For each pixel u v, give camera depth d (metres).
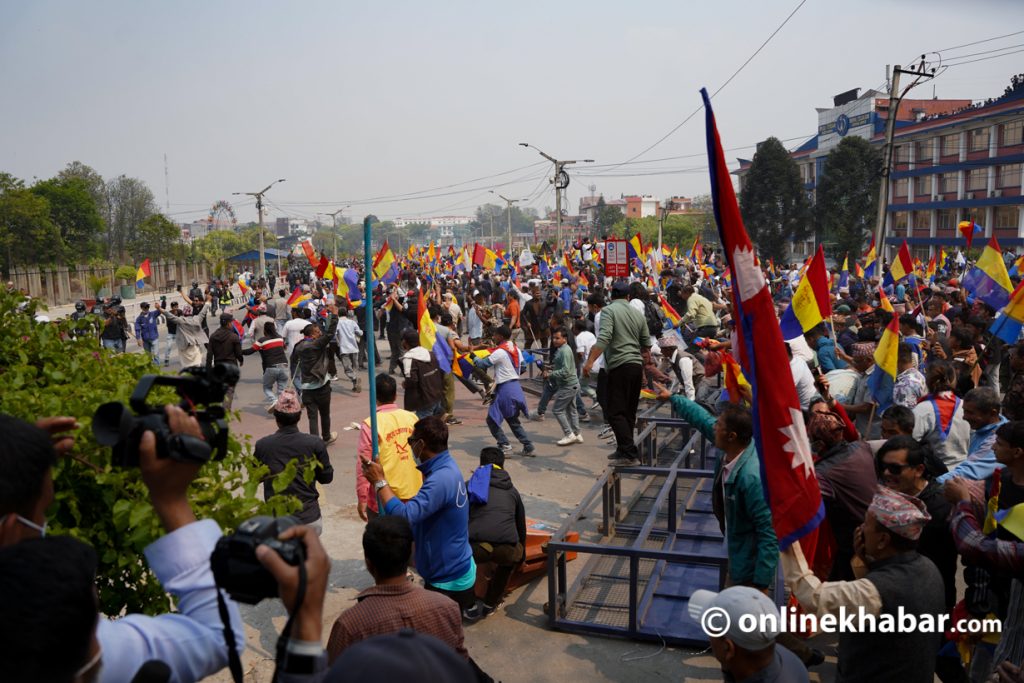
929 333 12.07
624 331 7.76
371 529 3.96
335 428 13.35
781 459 3.53
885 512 3.42
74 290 44.56
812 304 7.83
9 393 3.27
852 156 53.38
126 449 1.79
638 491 9.16
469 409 15.26
